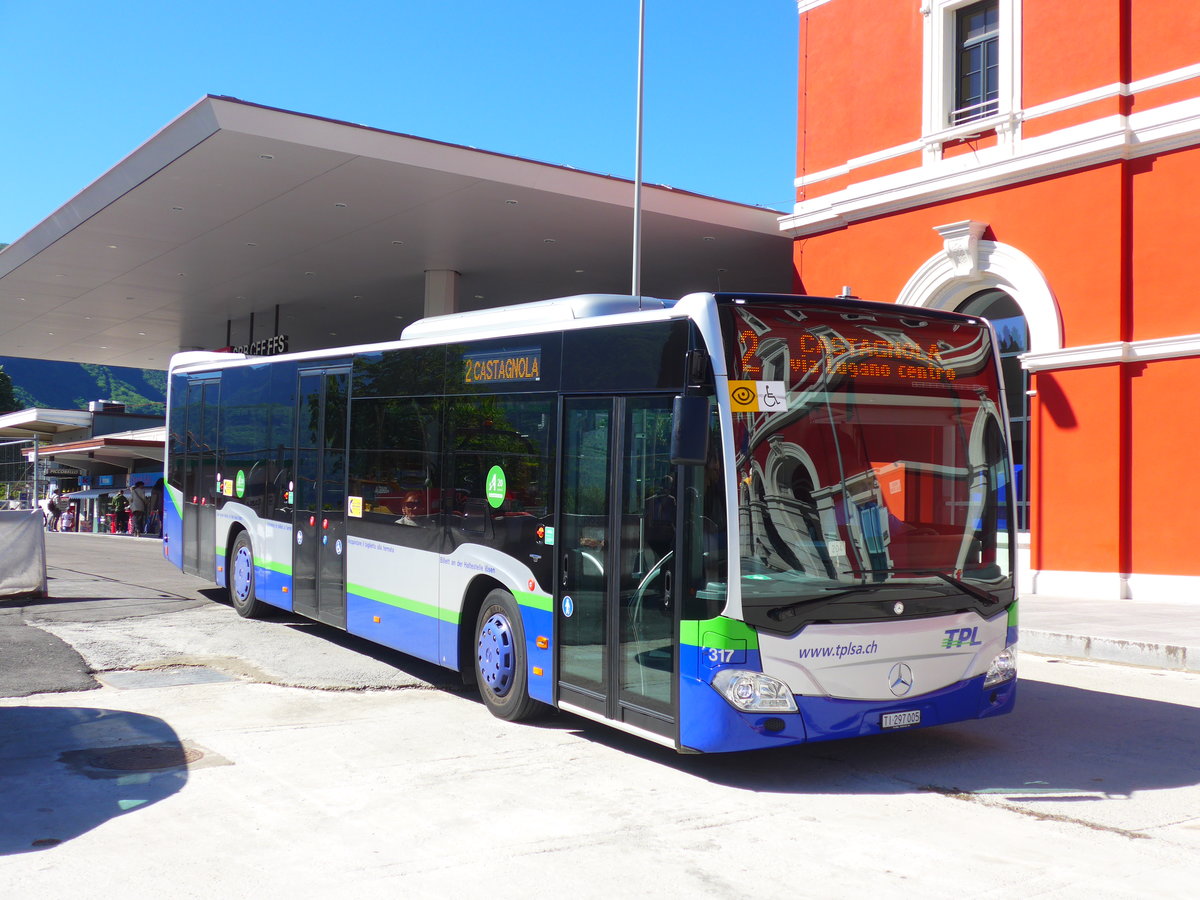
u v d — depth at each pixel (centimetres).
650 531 660
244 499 1277
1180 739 744
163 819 557
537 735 746
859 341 661
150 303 3388
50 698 838
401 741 725
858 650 629
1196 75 1506
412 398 932
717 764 676
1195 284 1491
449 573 858
